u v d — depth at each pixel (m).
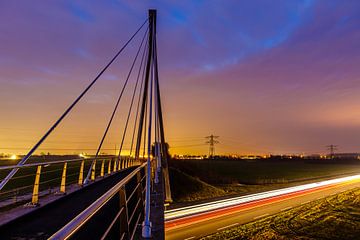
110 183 18.00
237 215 41.72
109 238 6.05
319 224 39.97
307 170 116.38
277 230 36.06
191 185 57.81
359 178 94.19
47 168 39.53
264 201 53.25
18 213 8.39
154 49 28.34
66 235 1.96
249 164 135.50
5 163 37.12
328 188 72.12
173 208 44.56
